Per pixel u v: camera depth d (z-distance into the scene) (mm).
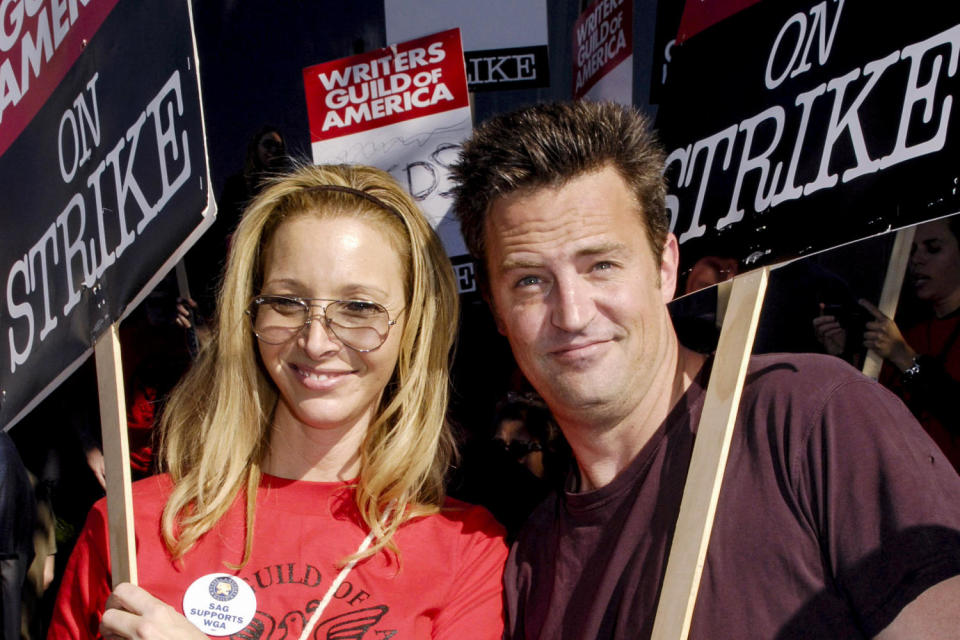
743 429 1575
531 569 1837
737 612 1460
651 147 1715
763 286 1534
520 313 1673
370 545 1826
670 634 1400
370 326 1833
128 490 1676
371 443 1966
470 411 2809
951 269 2297
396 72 2648
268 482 1915
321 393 1834
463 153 1763
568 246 1606
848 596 1403
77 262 1854
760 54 1704
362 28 2920
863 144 1527
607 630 1607
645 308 1651
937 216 1434
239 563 1780
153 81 1706
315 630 1707
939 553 1329
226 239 2924
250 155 2924
